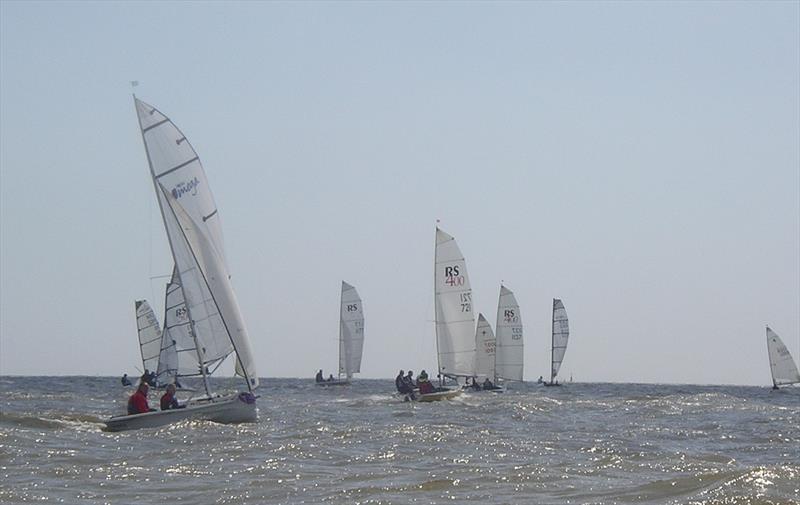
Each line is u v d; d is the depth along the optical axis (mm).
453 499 18828
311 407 50219
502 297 75500
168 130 37219
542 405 52719
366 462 23938
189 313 36969
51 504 18297
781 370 101438
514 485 20344
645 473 22422
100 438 29250
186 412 33688
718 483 19391
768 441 32312
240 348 37438
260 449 26391
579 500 18688
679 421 41812
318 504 18344
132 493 19453
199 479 21062
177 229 37062
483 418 41406
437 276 61344
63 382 127062
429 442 28562
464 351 61281
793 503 17609
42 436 29047
